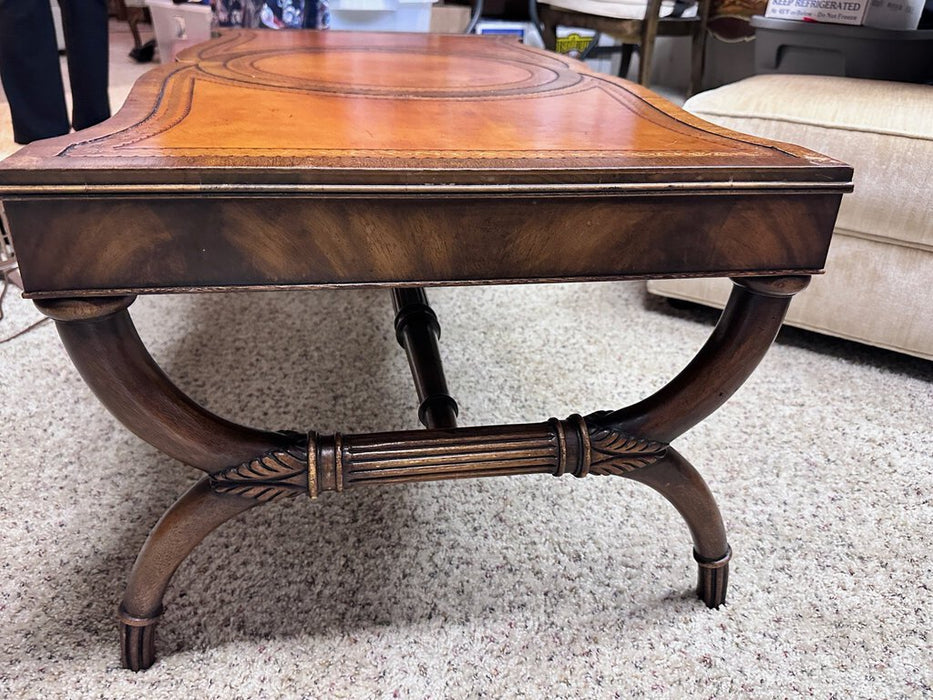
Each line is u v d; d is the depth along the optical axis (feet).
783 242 1.57
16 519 2.45
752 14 7.30
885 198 3.26
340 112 1.89
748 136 1.80
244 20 5.26
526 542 2.46
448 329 3.86
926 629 2.18
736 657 2.06
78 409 3.07
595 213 1.46
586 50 7.68
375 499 2.63
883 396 3.44
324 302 4.13
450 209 1.40
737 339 1.81
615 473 2.01
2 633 2.02
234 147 1.45
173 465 2.76
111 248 1.32
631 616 2.19
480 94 2.29
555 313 4.09
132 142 1.46
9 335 3.62
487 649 2.06
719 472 2.86
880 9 4.29
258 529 2.46
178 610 2.13
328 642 2.05
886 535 2.56
